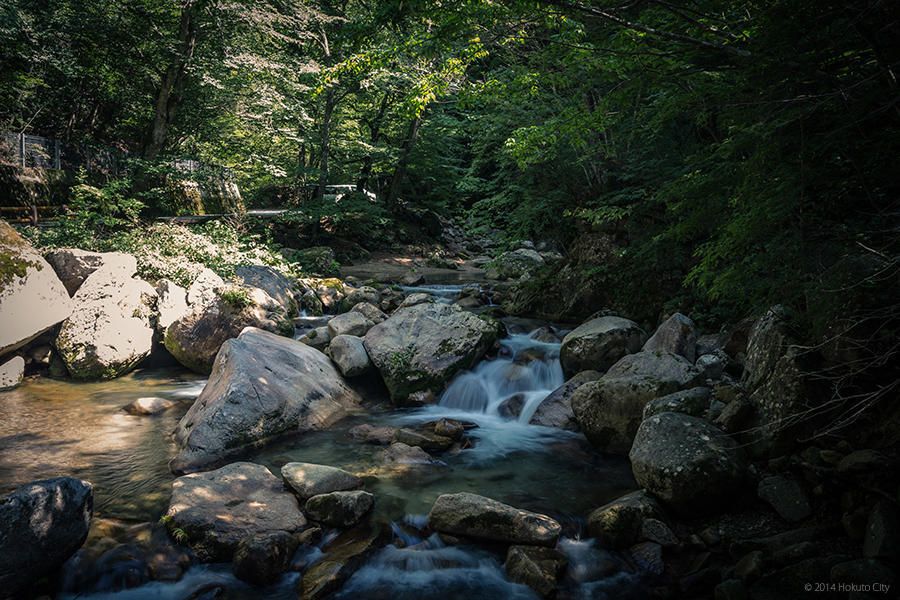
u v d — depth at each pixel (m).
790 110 3.30
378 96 22.03
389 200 26.20
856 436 4.04
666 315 8.38
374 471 5.31
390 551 4.03
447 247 26.19
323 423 6.56
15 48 14.55
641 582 3.67
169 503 4.46
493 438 6.24
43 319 8.16
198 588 3.67
